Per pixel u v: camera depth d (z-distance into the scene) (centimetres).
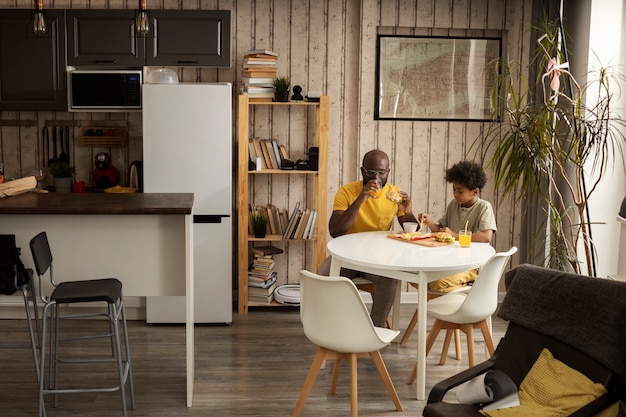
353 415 362
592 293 289
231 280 545
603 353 276
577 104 431
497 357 315
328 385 425
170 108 524
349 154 599
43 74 538
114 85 538
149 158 526
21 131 581
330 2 585
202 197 532
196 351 482
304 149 597
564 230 521
